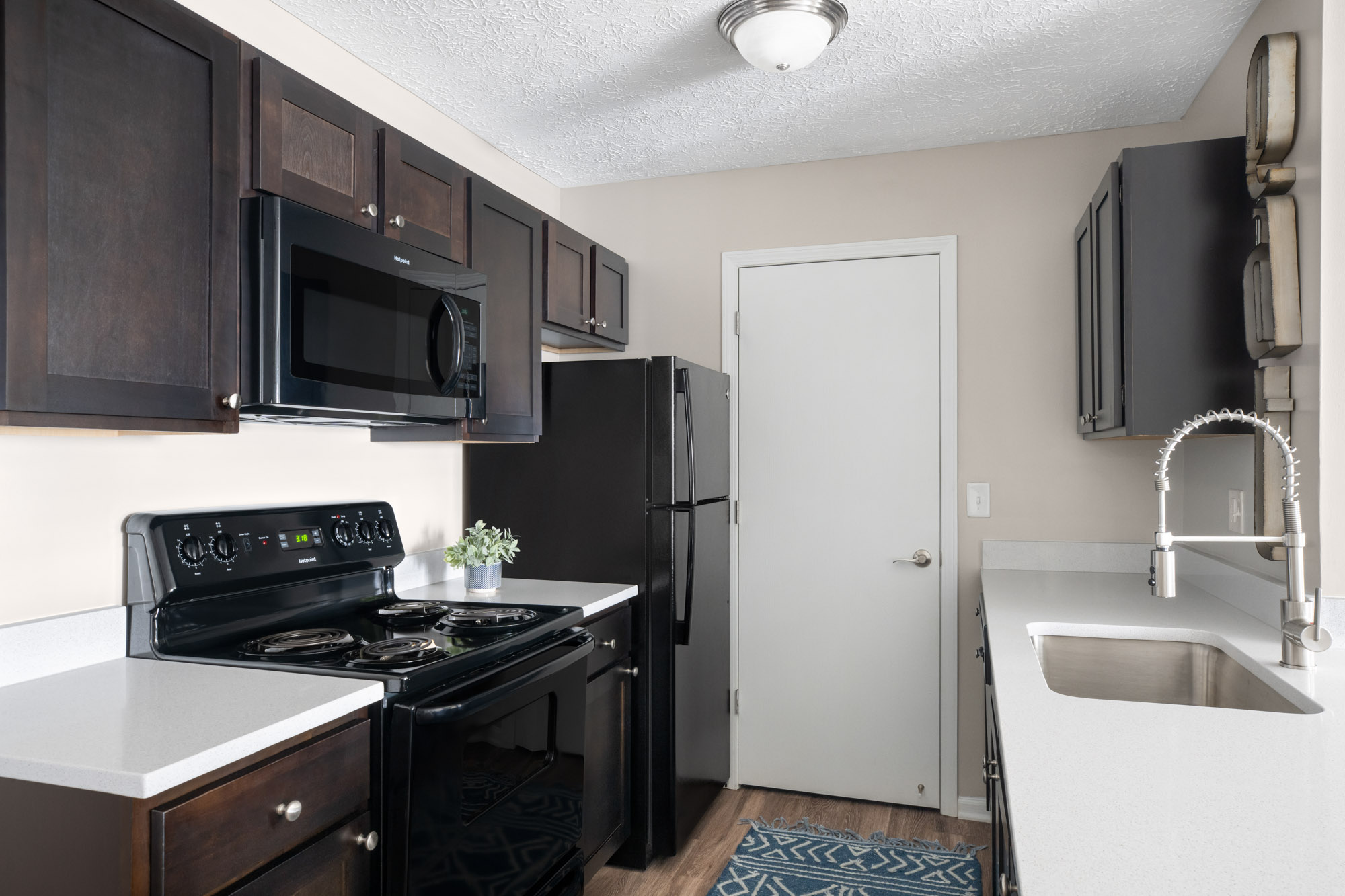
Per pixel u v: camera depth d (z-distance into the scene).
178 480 1.85
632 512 2.66
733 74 2.43
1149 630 1.94
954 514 3.02
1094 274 2.51
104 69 1.32
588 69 2.40
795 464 3.20
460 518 2.84
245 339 1.60
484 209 2.35
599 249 3.08
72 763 1.14
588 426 2.71
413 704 1.58
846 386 3.15
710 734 2.96
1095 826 0.90
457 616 2.11
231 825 1.24
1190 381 2.09
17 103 1.18
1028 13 2.09
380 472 2.48
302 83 1.72
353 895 1.49
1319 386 1.75
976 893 2.44
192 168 1.48
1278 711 1.50
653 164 3.21
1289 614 1.58
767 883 2.51
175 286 1.44
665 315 3.37
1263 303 1.86
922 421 3.06
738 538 3.25
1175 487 2.84
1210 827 0.90
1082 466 2.91
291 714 1.35
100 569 1.68
